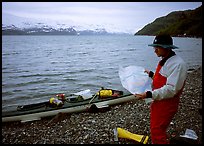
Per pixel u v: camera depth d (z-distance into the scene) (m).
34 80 17.45
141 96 3.88
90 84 15.71
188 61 28.91
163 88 3.79
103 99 8.44
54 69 24.14
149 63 30.11
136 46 79.50
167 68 3.86
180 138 5.17
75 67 25.77
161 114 4.05
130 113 7.69
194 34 116.94
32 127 6.55
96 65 27.67
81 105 7.84
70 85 15.48
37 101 11.44
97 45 86.69
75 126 6.52
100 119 7.11
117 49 62.59
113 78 18.11
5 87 14.66
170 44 3.91
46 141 5.52
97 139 5.54
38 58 36.44
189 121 6.54
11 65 27.31
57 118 7.02
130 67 4.72
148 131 6.03
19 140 5.60
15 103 10.98
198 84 12.48
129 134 5.50
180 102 8.52
